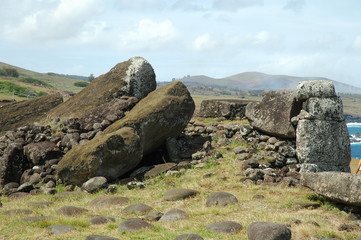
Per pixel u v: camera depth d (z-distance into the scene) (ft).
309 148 45.32
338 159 45.65
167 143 52.16
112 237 24.82
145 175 46.26
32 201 39.27
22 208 36.27
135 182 43.09
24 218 31.17
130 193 40.73
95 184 42.50
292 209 32.71
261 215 30.17
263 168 45.91
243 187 40.91
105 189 42.29
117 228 27.84
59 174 45.96
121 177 48.62
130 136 47.14
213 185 41.86
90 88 62.13
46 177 47.14
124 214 32.89
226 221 27.58
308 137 45.52
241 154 48.60
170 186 42.45
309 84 46.62
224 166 47.06
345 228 28.09
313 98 46.26
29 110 64.39
